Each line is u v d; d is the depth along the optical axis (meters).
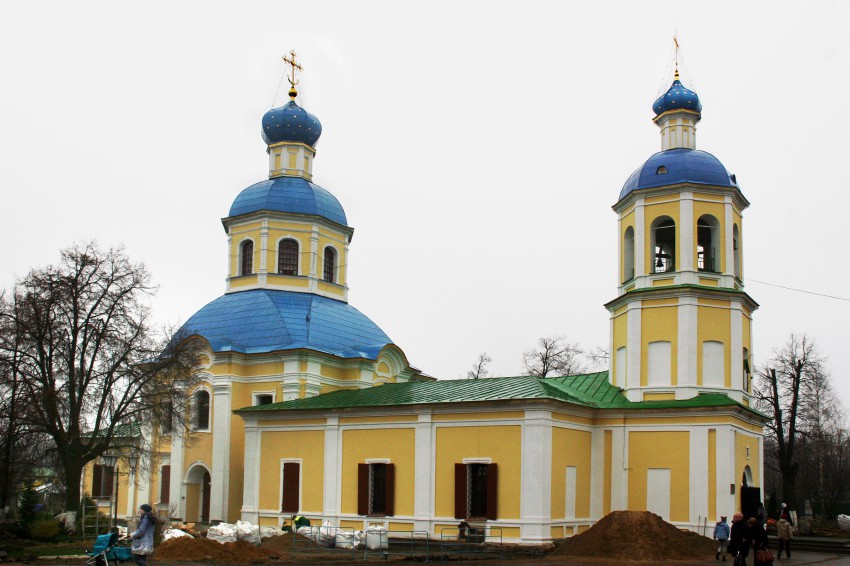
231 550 32.84
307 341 50.44
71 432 41.84
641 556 33.22
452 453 39.62
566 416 39.25
